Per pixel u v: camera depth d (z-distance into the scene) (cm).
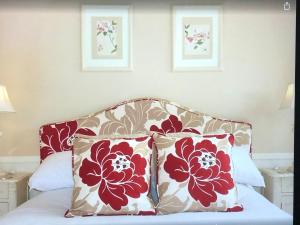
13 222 156
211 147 177
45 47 221
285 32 212
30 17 218
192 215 162
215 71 225
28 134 223
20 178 215
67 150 224
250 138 218
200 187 167
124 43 225
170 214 165
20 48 219
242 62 222
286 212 172
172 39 225
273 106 216
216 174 170
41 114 224
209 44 225
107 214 164
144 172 172
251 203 177
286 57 214
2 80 218
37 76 222
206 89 228
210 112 229
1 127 221
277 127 216
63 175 203
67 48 223
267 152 216
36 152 224
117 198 164
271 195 198
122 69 227
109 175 168
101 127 228
